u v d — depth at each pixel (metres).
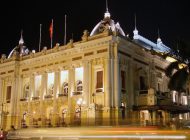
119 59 52.47
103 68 51.91
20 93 66.00
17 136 30.22
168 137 20.55
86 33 55.53
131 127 22.27
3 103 67.81
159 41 78.81
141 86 58.12
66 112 56.84
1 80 69.50
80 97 54.16
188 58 43.88
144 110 53.62
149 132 21.16
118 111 49.38
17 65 67.19
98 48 52.97
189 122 43.62
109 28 53.12
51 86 61.41
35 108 62.09
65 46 58.81
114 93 50.34
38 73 63.34
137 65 57.50
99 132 23.20
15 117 64.88
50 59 61.31
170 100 58.38
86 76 53.69
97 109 49.69
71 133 25.14
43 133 27.55
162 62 65.56
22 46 76.81
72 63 56.78
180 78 43.00
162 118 53.31
